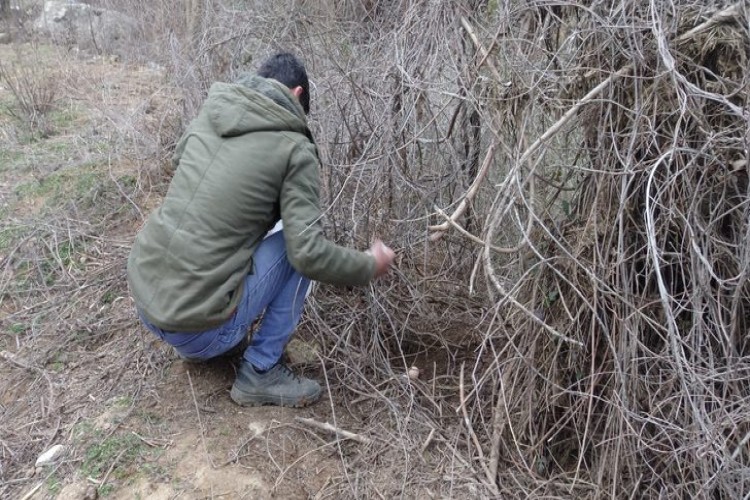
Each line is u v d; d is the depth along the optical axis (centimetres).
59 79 533
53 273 317
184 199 213
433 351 273
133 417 233
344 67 274
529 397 220
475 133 252
